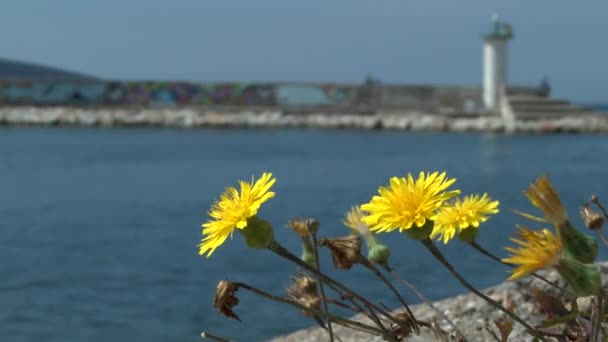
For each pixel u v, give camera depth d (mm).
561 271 1909
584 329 2463
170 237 19234
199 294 12469
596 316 2195
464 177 34719
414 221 2111
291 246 16547
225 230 2064
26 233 20312
